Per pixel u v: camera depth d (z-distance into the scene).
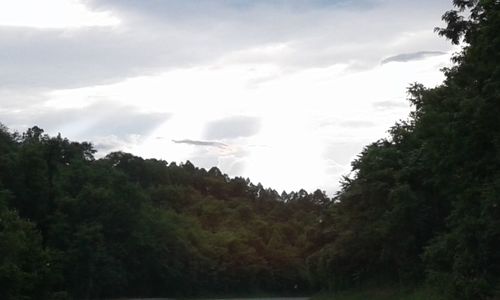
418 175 42.22
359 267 54.91
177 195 150.12
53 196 79.38
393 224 43.47
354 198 50.03
